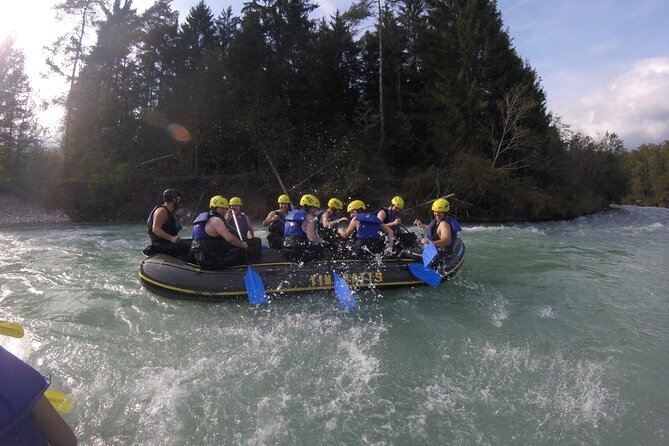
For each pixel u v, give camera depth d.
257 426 3.29
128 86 25.72
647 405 3.56
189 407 3.52
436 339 4.86
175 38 28.91
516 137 20.59
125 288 6.68
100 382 3.87
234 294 5.83
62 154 25.31
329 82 25.91
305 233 6.39
